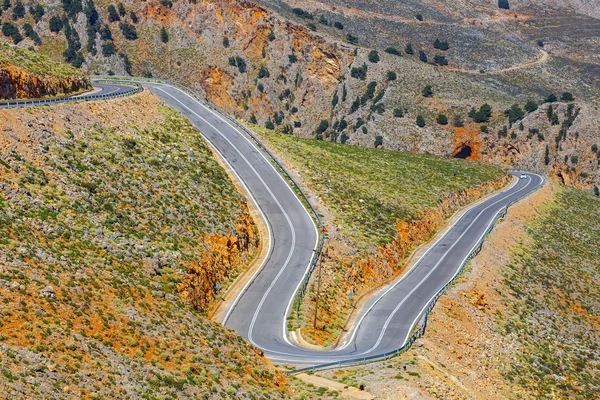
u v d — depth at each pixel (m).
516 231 104.12
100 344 40.22
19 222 48.69
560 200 129.88
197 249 61.62
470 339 68.88
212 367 44.03
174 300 51.62
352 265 74.50
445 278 79.88
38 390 33.66
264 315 61.25
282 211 80.44
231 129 97.25
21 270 43.06
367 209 88.62
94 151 64.81
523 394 63.78
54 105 67.44
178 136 81.62
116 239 54.59
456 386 53.09
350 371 51.06
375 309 69.81
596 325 88.31
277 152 94.56
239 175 85.31
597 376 74.56
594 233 117.88
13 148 56.53
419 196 101.62
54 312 40.81
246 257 70.25
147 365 40.66
